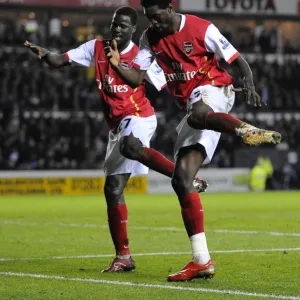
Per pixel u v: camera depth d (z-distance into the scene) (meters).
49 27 42.62
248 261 11.00
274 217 20.05
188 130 9.09
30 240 14.36
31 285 8.89
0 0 37.75
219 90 9.05
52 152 37.72
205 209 23.78
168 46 9.10
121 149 9.95
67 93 40.53
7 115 38.25
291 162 40.59
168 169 9.60
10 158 36.94
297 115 43.94
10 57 40.56
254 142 8.28
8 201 29.91
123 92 10.08
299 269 10.14
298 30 50.06
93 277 9.53
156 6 8.95
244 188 38.53
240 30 48.53
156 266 10.60
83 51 10.17
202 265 9.06
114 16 10.16
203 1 40.84
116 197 10.16
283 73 44.78
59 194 35.47
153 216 20.78
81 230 16.62
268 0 42.09
